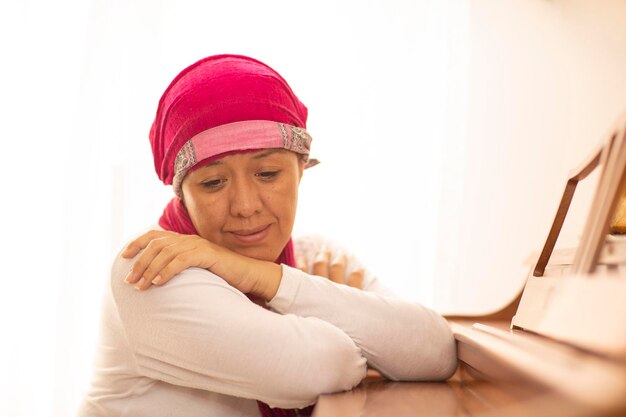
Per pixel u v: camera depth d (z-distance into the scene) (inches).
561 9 91.1
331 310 40.2
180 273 37.3
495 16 95.2
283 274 40.1
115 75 93.1
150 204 93.0
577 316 24.0
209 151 41.1
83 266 91.4
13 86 92.6
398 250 96.5
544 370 19.4
